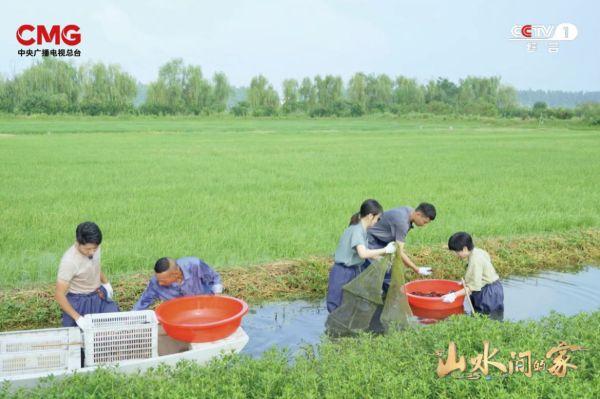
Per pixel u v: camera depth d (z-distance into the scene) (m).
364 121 89.62
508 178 20.08
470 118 88.50
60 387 4.89
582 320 6.15
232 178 19.62
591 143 39.06
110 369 5.29
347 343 6.36
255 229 11.86
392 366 5.16
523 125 76.06
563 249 11.06
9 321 7.66
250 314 8.17
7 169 21.41
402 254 8.55
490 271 8.04
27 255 9.93
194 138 42.94
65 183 18.05
